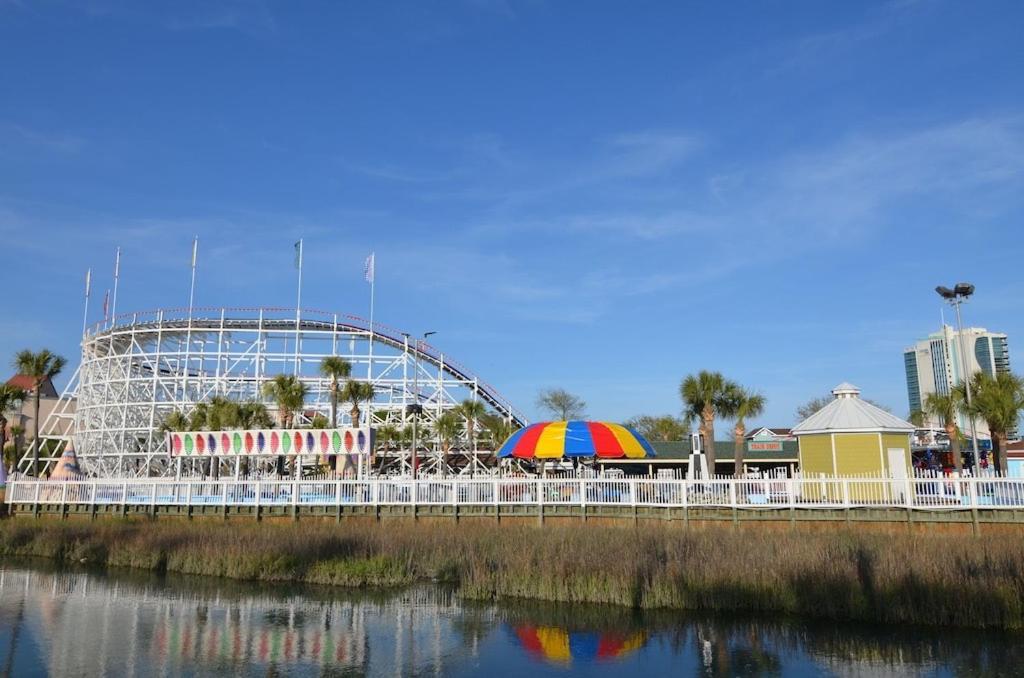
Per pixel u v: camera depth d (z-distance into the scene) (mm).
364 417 67625
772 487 28234
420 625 17312
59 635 16500
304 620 17906
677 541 22797
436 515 31734
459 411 62938
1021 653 14094
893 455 32438
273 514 33719
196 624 17547
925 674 12977
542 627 16938
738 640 15555
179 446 39156
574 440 32250
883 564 18141
